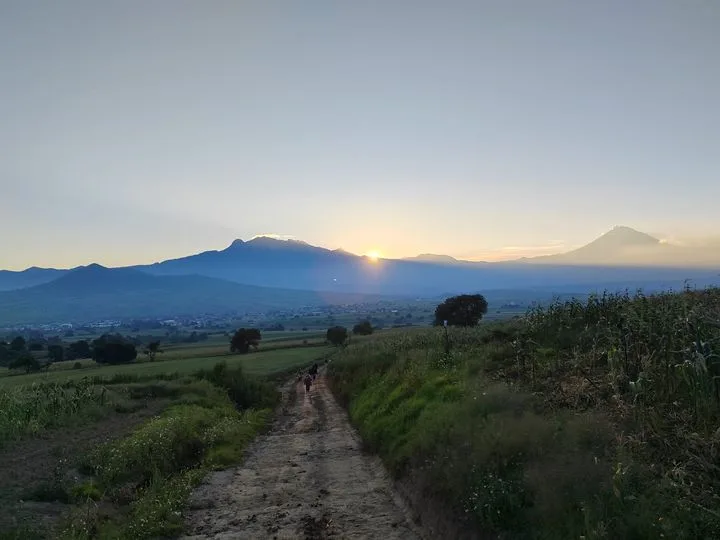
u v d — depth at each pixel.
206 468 17.19
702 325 9.77
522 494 8.42
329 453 19.03
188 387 36.94
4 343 135.12
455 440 11.51
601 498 6.91
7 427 21.92
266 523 11.77
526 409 11.34
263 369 66.50
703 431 7.70
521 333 19.31
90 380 39.19
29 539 10.65
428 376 19.28
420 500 11.41
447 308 79.06
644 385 9.59
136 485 15.38
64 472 15.88
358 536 10.64
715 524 5.70
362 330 129.00
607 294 18.95
